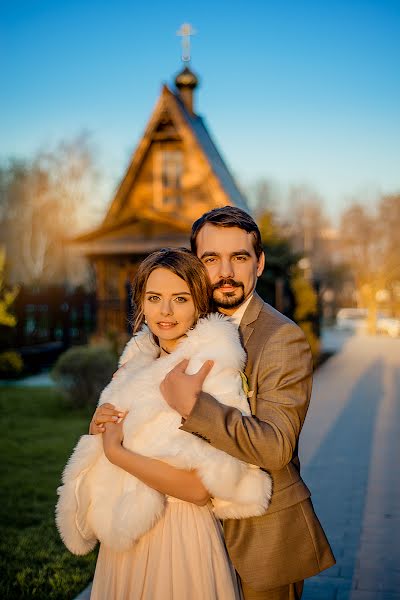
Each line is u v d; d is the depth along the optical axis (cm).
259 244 244
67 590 399
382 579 424
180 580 213
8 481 652
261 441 200
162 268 224
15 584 408
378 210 4906
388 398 1277
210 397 203
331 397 1296
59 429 935
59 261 4372
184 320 226
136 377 221
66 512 223
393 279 4259
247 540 218
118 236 1842
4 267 1652
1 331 1733
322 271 4994
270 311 237
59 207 4325
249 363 224
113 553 223
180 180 1962
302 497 224
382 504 592
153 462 206
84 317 2308
